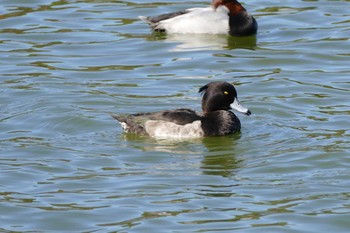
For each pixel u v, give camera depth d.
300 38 22.20
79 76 19.77
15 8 24.47
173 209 13.30
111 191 13.98
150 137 16.27
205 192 13.92
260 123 16.98
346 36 22.12
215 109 16.58
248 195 13.82
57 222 12.98
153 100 18.16
